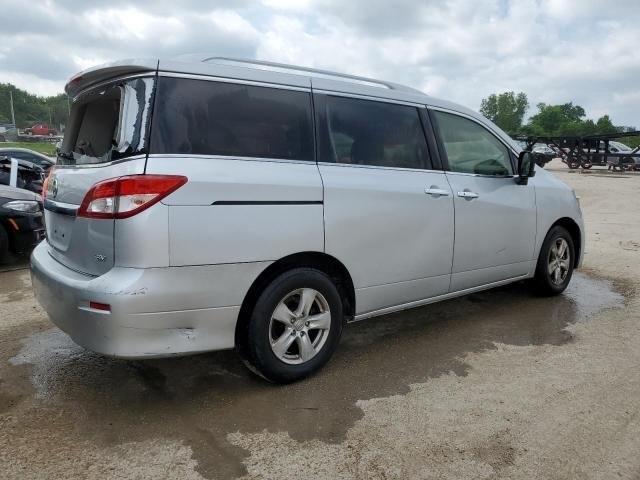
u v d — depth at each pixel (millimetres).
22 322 4594
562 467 2594
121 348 2777
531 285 5551
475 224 4309
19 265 6746
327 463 2605
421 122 4090
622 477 2523
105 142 3057
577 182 20906
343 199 3438
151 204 2742
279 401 3205
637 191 17281
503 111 110375
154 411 3078
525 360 3840
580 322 4676
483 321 4680
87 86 3375
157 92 2910
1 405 3135
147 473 2512
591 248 8133
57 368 3650
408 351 3994
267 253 3111
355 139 3662
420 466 2590
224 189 2941
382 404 3178
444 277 4168
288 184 3189
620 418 3037
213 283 2939
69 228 3154
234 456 2654
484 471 2559
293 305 3418
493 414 3070
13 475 2482
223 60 3271
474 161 4461
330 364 3740
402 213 3762
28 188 8172
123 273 2750
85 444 2740
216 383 3432
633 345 4141
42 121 126250
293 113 3379
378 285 3725
